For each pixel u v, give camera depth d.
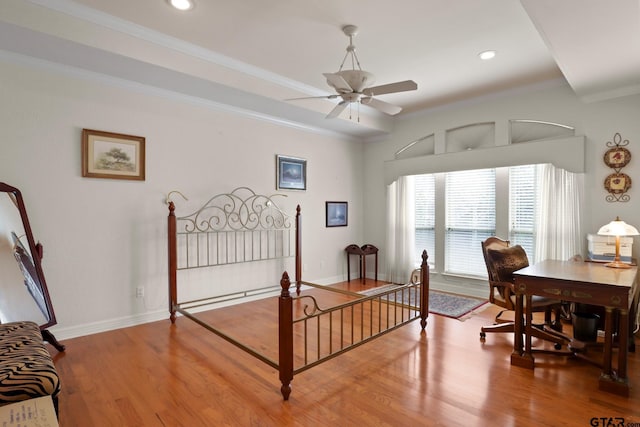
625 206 3.61
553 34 2.50
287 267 4.96
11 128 2.84
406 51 3.26
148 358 2.76
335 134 5.59
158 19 2.71
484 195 4.74
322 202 5.44
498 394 2.22
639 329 3.20
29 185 2.93
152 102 3.61
